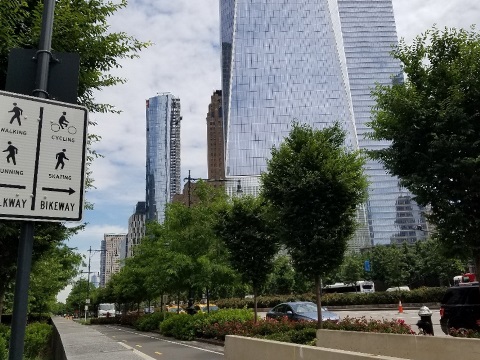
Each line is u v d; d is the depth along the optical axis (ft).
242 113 420.36
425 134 32.24
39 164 9.86
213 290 83.05
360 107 539.70
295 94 430.61
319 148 48.14
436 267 188.75
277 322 52.49
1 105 9.68
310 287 207.10
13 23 17.57
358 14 585.63
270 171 50.90
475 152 30.50
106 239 394.52
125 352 23.04
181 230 81.46
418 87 34.09
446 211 31.40
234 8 459.73
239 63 436.76
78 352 22.98
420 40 34.40
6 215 9.31
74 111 10.51
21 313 9.25
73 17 19.08
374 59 565.53
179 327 75.36
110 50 20.89
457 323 46.09
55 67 11.00
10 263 23.53
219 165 530.68
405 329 38.88
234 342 32.81
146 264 113.50
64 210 9.95
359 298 136.87
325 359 21.26
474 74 31.68
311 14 459.32
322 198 46.26
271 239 58.54
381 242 440.04
